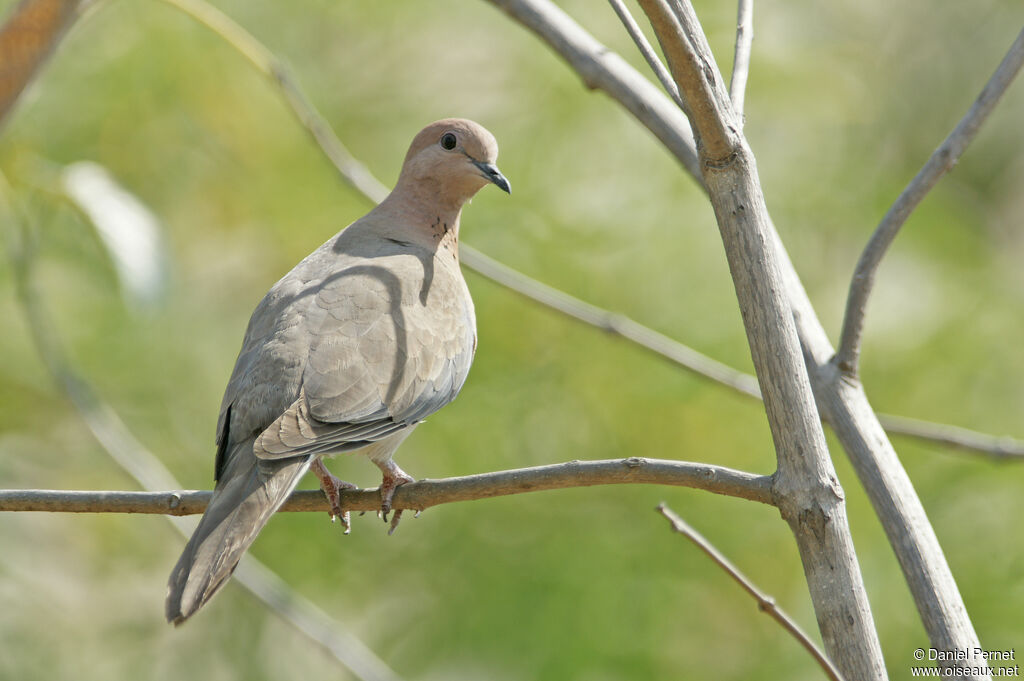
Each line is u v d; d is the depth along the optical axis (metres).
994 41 17.08
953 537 11.54
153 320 12.03
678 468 5.60
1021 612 11.16
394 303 7.89
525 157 12.52
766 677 11.30
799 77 13.47
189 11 8.78
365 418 7.25
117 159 12.39
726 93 5.45
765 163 13.08
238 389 7.30
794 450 5.25
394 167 12.80
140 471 9.24
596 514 11.88
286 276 8.23
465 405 11.98
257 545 11.87
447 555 11.79
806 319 6.68
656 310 12.07
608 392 11.99
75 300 12.09
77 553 12.73
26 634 12.29
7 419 12.04
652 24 5.10
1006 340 12.70
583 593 11.38
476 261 9.16
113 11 12.49
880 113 15.09
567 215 12.32
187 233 12.62
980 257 13.59
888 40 16.22
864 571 11.35
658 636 11.33
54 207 9.90
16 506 6.68
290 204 12.56
